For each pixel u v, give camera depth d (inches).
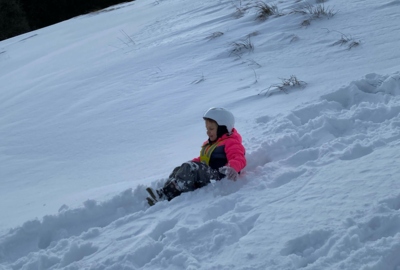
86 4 1537.9
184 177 163.8
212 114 170.9
